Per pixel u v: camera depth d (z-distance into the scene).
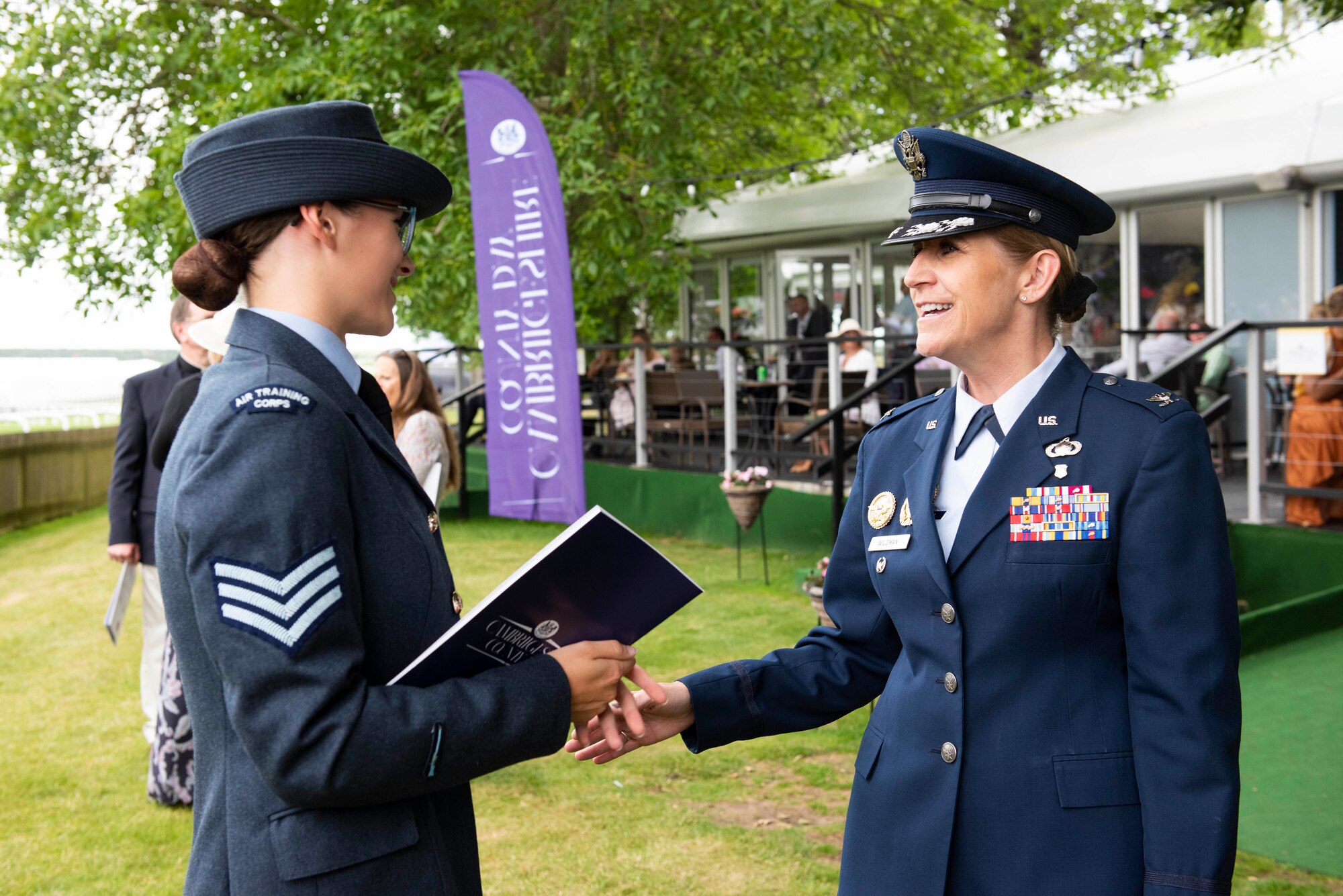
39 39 10.97
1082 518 1.47
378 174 1.41
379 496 1.36
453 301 10.70
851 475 8.16
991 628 1.50
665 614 1.53
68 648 6.34
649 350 11.78
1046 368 1.59
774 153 13.60
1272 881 3.00
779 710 1.77
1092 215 1.59
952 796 1.49
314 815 1.28
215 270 1.40
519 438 7.80
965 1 12.41
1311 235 9.11
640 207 10.12
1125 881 1.41
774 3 9.59
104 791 4.05
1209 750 1.38
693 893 3.12
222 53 10.34
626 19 9.82
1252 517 5.95
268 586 1.21
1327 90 8.72
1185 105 9.83
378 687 1.28
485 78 7.62
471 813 1.49
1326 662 4.73
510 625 1.36
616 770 4.11
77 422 17.80
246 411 1.26
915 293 1.63
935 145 1.56
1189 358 5.99
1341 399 5.91
